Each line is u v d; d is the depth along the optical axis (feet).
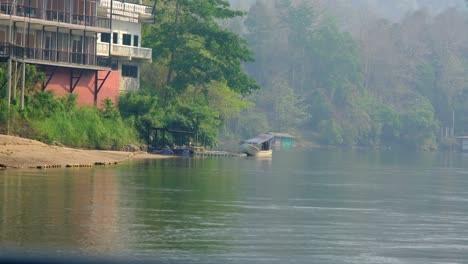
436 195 182.91
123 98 335.67
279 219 132.05
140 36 356.59
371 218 136.77
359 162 361.92
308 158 394.11
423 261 101.09
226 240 111.04
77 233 111.96
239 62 396.78
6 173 191.21
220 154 362.12
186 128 361.71
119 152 301.63
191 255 100.83
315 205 153.58
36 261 95.30
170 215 131.85
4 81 277.64
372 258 102.06
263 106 653.71
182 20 391.45
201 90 403.34
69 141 288.30
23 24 288.71
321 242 111.65
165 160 290.15
